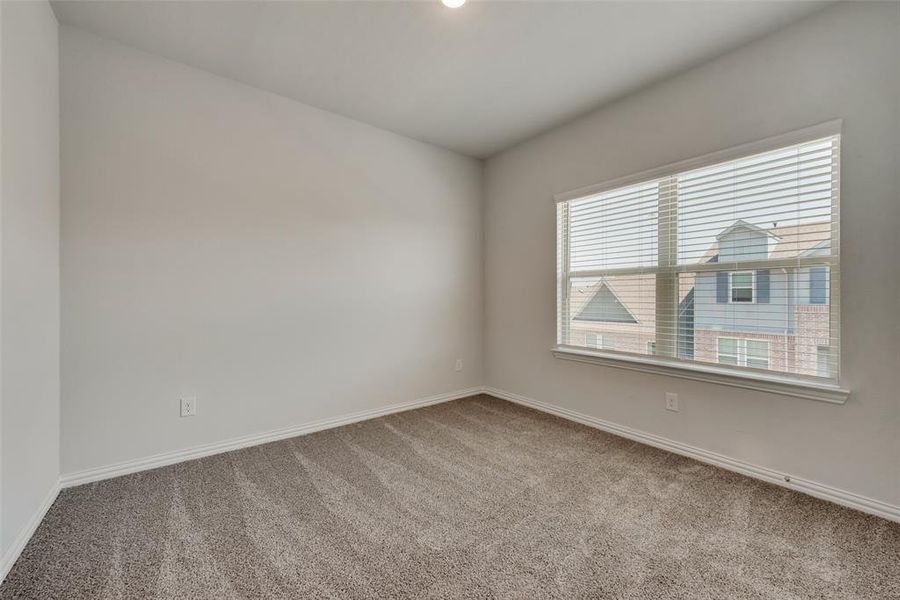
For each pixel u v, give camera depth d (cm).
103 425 216
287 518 180
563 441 274
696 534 168
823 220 196
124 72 221
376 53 230
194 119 244
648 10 193
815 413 197
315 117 294
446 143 364
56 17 197
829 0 185
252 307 266
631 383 280
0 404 138
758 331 219
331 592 135
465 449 261
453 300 385
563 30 209
